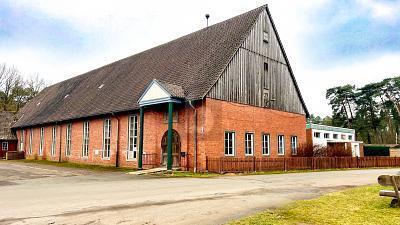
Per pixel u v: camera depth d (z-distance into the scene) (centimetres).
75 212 861
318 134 4397
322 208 901
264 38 2702
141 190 1290
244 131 2412
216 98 2233
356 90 7994
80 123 3259
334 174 2120
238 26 2641
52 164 3014
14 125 4619
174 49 3036
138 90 2759
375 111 7756
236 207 934
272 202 1019
